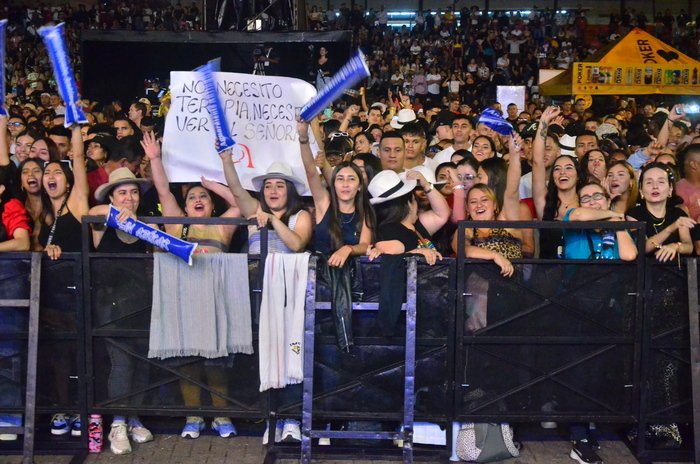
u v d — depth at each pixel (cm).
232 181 505
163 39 1111
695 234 541
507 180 547
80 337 494
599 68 1258
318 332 493
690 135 898
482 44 2338
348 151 730
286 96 585
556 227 479
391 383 495
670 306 495
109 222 480
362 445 516
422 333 493
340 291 481
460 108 1345
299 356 491
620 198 566
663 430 520
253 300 496
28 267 489
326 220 509
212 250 532
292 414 503
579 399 499
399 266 482
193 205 539
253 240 513
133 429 526
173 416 544
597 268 489
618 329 495
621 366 498
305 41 1077
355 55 443
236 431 543
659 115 965
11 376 497
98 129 740
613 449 525
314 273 482
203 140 572
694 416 486
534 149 572
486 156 682
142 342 497
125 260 491
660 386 500
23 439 512
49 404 500
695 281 486
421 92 2050
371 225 509
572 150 777
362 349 493
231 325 493
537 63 2311
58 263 491
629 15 2602
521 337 491
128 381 499
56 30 478
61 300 495
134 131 777
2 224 517
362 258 486
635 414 501
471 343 491
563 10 2791
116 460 499
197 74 571
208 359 499
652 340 495
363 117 1096
